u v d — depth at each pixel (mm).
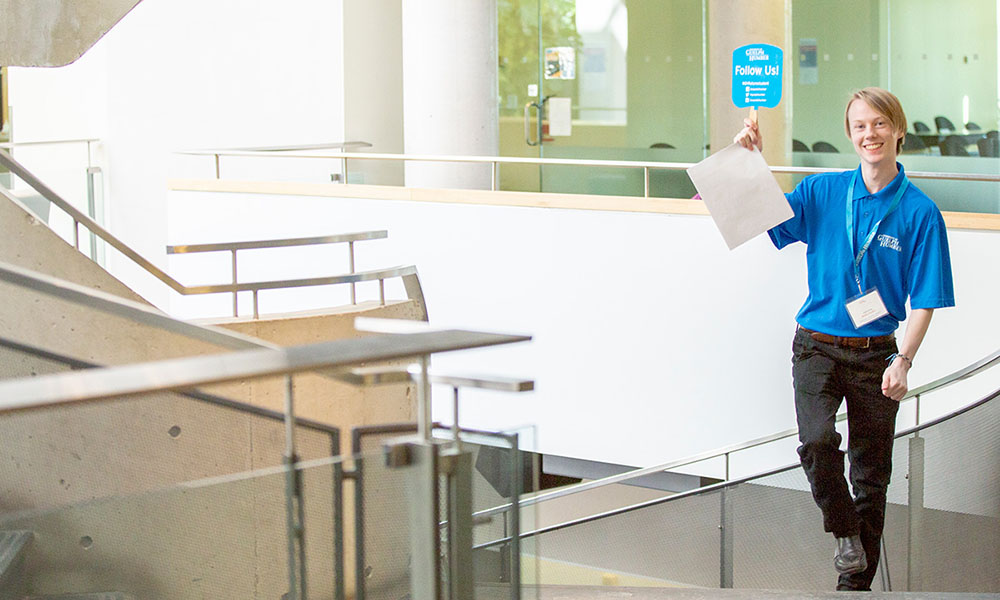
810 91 9164
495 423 7512
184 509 2205
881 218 4242
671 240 6762
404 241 7762
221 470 4008
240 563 2229
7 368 3701
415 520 2361
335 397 5566
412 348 2096
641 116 9750
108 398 1743
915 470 4621
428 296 7676
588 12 9844
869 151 4227
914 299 4246
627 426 7027
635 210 6855
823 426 4277
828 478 4301
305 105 10758
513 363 7383
